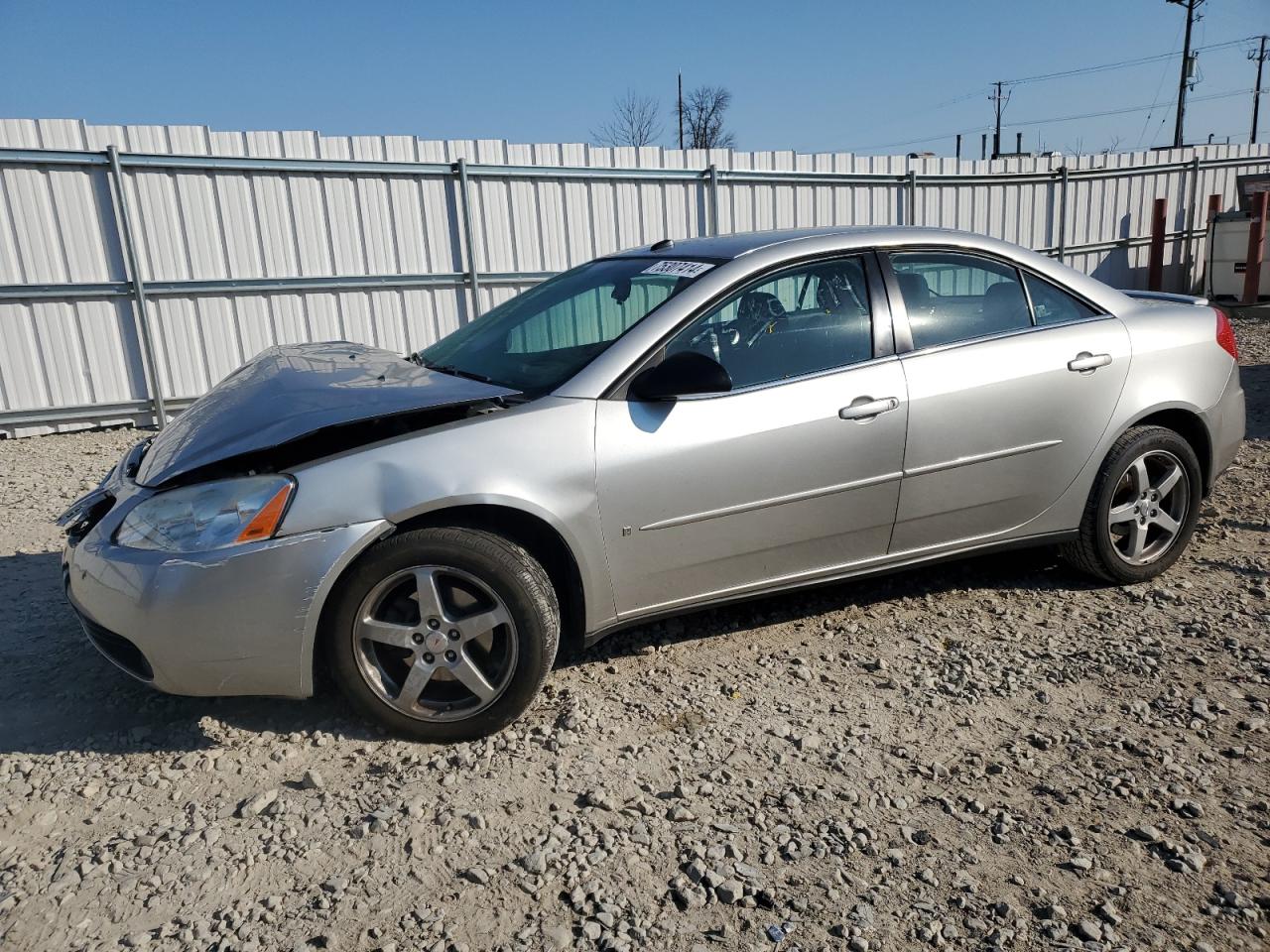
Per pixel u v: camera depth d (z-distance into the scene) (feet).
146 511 9.89
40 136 27.71
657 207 37.55
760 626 13.07
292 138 30.76
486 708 10.16
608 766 9.68
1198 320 14.29
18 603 14.55
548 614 10.22
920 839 8.40
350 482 9.78
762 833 8.52
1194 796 8.93
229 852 8.41
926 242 12.81
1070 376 12.92
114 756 10.09
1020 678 11.34
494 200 34.32
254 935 7.38
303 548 9.59
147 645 9.63
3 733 10.62
